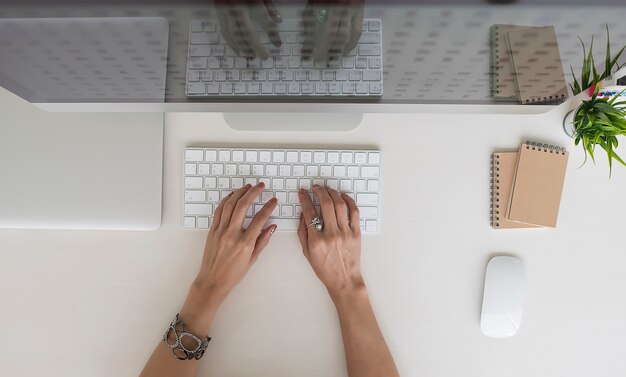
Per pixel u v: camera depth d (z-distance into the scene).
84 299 0.62
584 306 0.62
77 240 0.62
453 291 0.62
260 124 0.62
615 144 0.57
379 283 0.62
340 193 0.62
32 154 0.61
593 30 0.38
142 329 0.62
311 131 0.62
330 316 0.62
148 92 0.49
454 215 0.62
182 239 0.62
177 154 0.63
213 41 0.41
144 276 0.62
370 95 0.49
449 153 0.63
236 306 0.62
